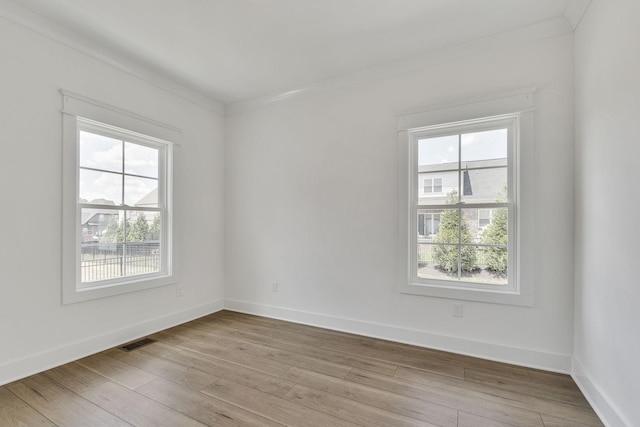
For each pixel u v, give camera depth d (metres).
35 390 1.97
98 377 2.15
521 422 1.68
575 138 2.17
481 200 2.57
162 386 2.03
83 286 2.54
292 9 2.12
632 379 1.43
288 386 2.04
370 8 2.11
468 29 2.35
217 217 3.80
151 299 3.04
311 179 3.29
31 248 2.19
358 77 3.01
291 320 3.39
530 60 2.33
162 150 3.25
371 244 2.96
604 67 1.73
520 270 2.35
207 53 2.69
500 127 2.51
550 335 2.26
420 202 2.81
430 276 2.76
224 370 2.26
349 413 1.75
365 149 3.00
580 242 2.07
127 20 2.24
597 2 1.82
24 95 2.16
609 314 1.66
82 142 2.58
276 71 3.01
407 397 1.91
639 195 1.39
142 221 3.05
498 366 2.32
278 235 3.50
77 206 2.52
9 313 2.08
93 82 2.56
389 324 2.86
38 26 2.20
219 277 3.82
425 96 2.71
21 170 2.14
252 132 3.68
